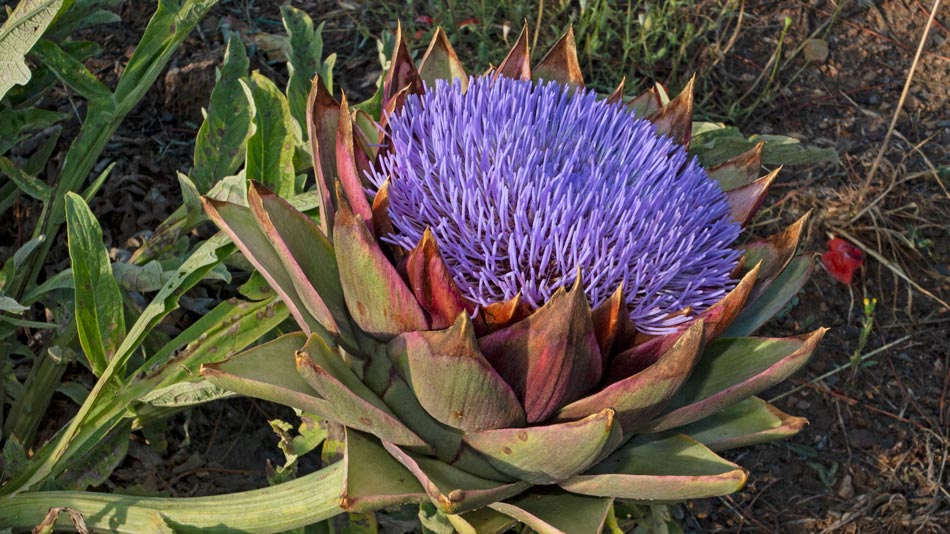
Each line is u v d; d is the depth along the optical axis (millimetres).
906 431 510
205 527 363
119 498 367
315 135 350
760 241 372
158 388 385
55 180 497
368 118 380
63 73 416
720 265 351
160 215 493
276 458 456
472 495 310
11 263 394
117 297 384
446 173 336
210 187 443
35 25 374
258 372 324
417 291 319
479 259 331
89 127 428
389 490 320
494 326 322
